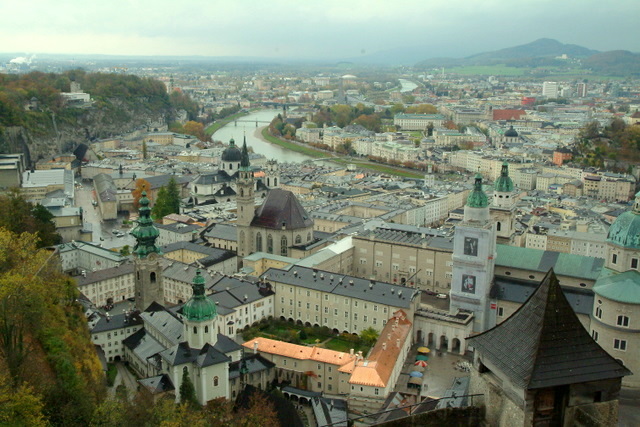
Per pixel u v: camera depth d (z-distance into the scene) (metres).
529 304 93.44
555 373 86.12
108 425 158.25
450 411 95.62
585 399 88.25
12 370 156.00
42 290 180.75
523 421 86.62
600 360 88.44
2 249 195.50
